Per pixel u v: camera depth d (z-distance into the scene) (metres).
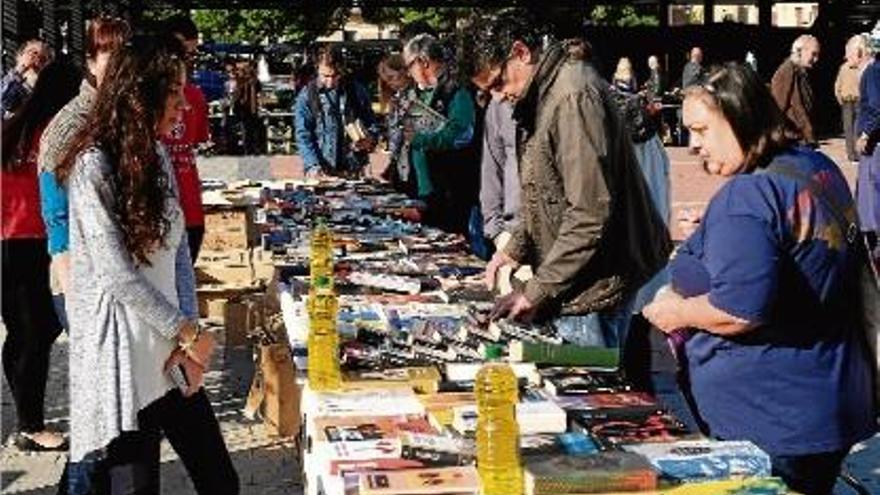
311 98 10.34
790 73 11.76
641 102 7.66
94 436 3.78
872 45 10.73
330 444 3.34
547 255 4.57
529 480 2.98
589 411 3.62
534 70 4.46
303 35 31.94
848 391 3.51
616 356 4.22
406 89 9.00
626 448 3.30
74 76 5.90
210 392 7.24
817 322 3.47
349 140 10.50
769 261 3.35
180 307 4.08
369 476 3.05
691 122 3.56
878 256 8.93
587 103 4.35
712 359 3.57
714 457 3.21
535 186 4.59
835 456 3.57
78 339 3.81
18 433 6.32
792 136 3.57
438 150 8.52
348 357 4.14
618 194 4.49
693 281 3.55
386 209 8.16
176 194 3.99
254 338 6.92
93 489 3.88
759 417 3.50
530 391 3.84
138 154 3.76
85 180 3.75
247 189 9.40
